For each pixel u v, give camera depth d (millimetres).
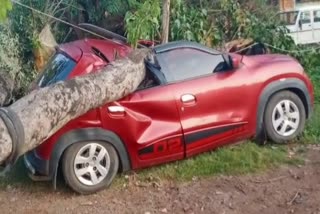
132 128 6320
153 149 6434
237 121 6750
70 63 6578
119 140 6316
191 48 6766
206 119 6617
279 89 6895
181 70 6648
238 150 6887
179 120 6512
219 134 6719
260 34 9734
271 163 6648
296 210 5672
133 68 6391
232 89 6688
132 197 6188
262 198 5949
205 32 9484
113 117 6223
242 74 6777
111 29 10445
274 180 6309
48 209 6062
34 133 5520
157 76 6551
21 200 6320
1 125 5113
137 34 7566
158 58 6664
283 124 7008
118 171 6492
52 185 6566
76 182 6191
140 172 6648
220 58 6816
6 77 8617
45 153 6090
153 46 7199
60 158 6164
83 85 5988
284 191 6055
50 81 6602
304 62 9664
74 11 10375
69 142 6094
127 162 6418
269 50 9594
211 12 10031
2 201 6320
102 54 6758
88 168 6230
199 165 6664
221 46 9383
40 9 9883
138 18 7883
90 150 6203
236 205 5848
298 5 11781
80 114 6059
